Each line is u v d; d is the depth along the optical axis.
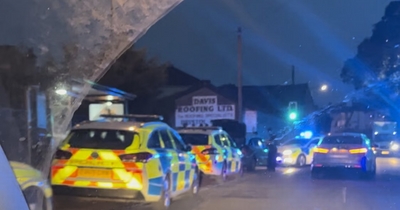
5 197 3.19
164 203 8.42
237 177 15.68
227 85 36.59
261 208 9.46
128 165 7.71
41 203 4.65
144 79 30.44
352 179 15.28
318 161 16.00
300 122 24.98
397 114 31.11
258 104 33.91
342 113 32.09
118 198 7.70
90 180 7.74
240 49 26.02
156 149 8.39
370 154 16.00
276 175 16.88
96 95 17.36
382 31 26.45
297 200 10.54
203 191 12.00
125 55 28.88
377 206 9.76
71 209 8.45
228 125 26.22
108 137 8.12
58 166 7.80
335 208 9.52
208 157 12.88
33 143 5.09
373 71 28.28
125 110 18.95
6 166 3.33
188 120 33.25
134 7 5.94
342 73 29.02
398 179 15.27
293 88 30.95
